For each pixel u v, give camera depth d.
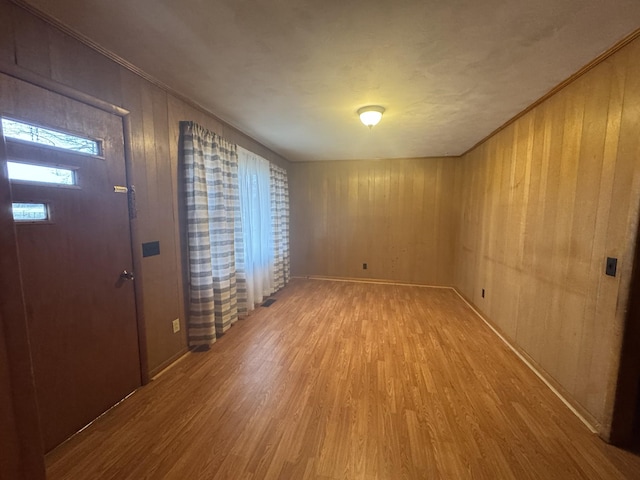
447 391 1.97
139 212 2.00
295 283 5.05
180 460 1.40
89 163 1.63
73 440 1.53
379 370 2.23
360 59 1.76
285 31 1.49
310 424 1.65
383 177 4.95
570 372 1.85
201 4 1.29
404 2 1.27
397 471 1.35
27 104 1.33
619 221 1.52
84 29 1.48
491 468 1.37
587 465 1.40
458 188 4.64
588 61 1.71
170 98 2.28
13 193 1.29
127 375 1.91
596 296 1.66
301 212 5.34
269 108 2.59
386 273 5.09
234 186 3.13
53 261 1.45
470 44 1.59
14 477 0.90
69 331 1.54
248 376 2.15
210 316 2.63
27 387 0.92
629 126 1.47
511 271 2.71
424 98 2.33
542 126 2.27
